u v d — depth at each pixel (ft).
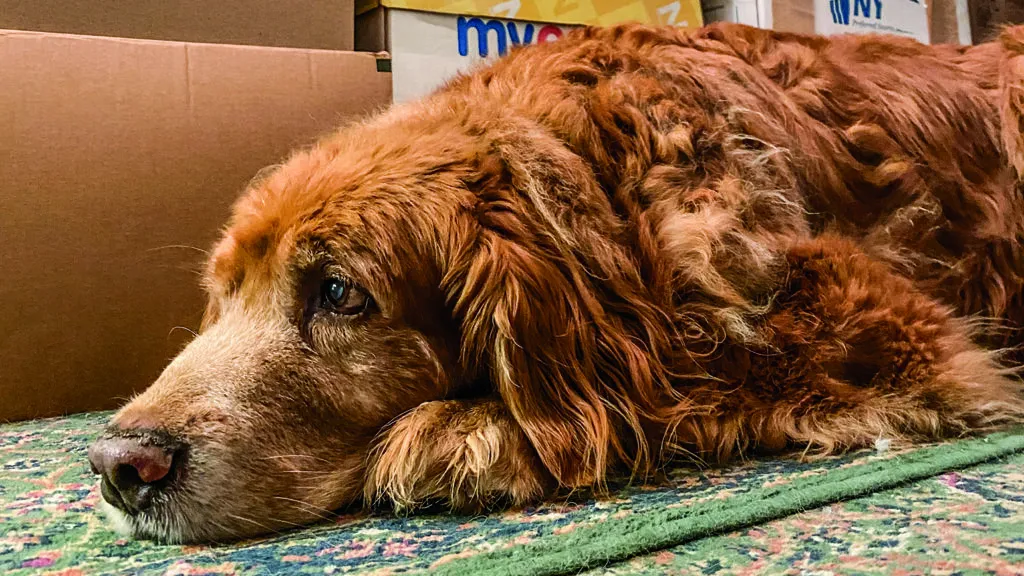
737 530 1.69
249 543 1.82
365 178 1.97
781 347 2.07
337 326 1.96
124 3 2.76
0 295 2.68
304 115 2.91
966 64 2.66
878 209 2.37
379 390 1.97
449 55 3.14
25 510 1.96
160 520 1.81
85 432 2.57
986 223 2.47
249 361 1.94
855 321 2.07
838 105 2.42
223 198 2.85
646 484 1.96
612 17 3.38
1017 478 1.87
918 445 2.04
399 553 1.69
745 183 2.19
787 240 2.17
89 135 2.71
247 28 2.89
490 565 1.60
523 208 1.99
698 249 2.07
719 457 2.04
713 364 2.08
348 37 3.04
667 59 2.36
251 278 2.03
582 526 1.73
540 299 1.95
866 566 1.53
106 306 2.79
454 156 2.02
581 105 2.20
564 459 1.93
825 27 3.84
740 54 2.45
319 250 1.94
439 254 1.95
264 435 1.89
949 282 2.41
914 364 2.08
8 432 2.58
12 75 2.63
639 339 2.03
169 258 2.83
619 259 2.04
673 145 2.18
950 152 2.48
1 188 2.64
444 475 1.91
